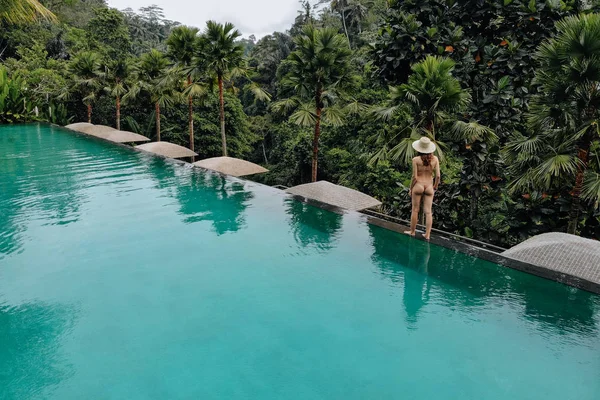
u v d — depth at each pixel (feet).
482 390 11.73
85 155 49.98
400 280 18.60
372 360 13.10
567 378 12.24
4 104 83.46
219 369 12.65
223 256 21.21
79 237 23.59
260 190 34.32
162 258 20.89
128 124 103.14
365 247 22.38
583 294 16.97
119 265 19.98
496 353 13.46
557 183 24.49
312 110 45.11
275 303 16.58
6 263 19.99
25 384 11.89
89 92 86.84
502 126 32.96
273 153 115.65
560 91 22.31
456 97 27.30
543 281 18.16
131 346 13.74
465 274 19.04
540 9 31.12
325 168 87.97
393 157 28.02
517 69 31.86
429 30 32.53
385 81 36.99
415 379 12.21
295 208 29.45
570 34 21.31
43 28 129.49
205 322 15.20
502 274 18.93
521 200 30.55
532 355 13.34
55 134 68.90
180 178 38.47
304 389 11.79
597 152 24.21
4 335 14.23
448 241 22.41
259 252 21.76
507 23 33.35
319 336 14.37
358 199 30.58
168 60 71.26
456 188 34.83
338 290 17.70
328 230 24.99
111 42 126.11
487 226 32.27
